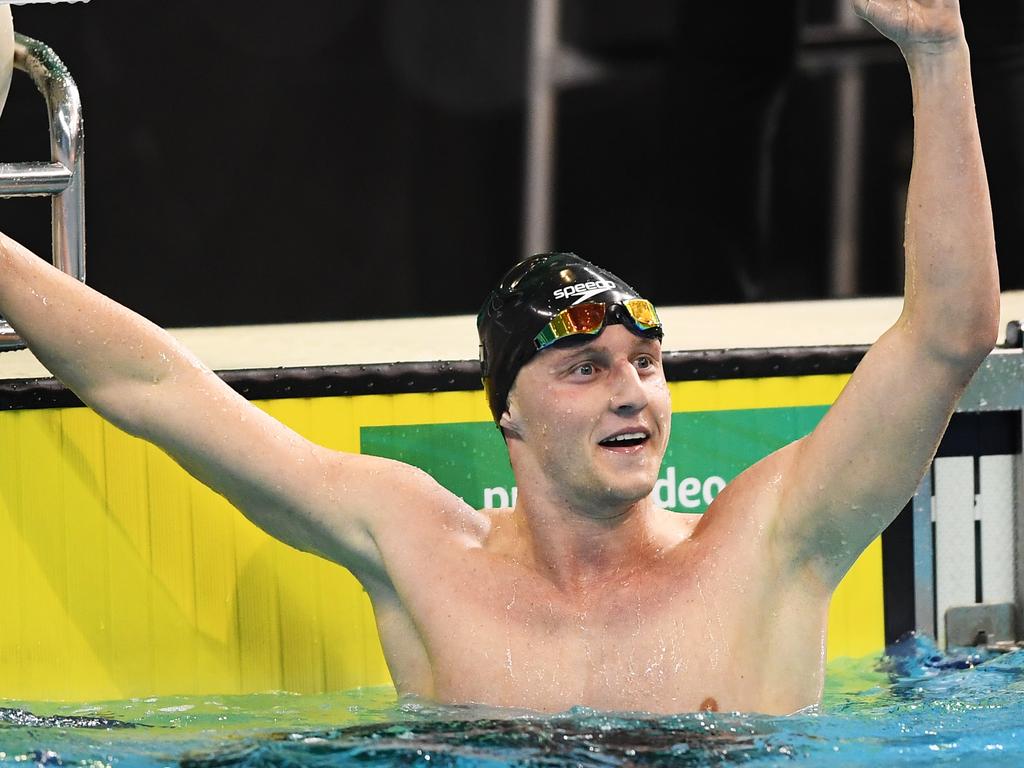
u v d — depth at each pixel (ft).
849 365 34.76
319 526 27.22
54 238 30.71
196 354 36.22
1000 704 28.32
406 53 63.00
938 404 24.34
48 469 32.30
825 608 26.53
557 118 65.05
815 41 65.41
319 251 64.08
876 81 65.72
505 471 33.73
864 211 66.95
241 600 33.04
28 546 32.27
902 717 26.84
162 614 32.81
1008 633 35.68
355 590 33.37
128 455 32.58
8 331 30.01
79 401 32.32
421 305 65.62
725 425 34.27
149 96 60.34
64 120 30.37
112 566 32.60
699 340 36.73
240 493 27.14
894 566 35.12
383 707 30.09
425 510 27.30
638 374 25.75
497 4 63.36
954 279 23.53
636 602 26.07
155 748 25.71
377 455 33.22
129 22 59.31
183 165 61.46
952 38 23.06
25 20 58.34
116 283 61.87
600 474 25.35
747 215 66.90
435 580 26.73
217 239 62.59
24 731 27.04
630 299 25.73
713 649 25.73
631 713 25.48
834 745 24.54
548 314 25.67
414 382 33.22
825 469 25.29
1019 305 43.47
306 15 61.16
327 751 24.25
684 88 65.41
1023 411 35.12
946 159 23.31
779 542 26.04
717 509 27.09
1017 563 35.58
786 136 66.28
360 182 63.93
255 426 27.07
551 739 24.32
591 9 64.23
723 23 64.59
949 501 35.22
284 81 61.82
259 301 63.72
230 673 33.04
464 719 25.49
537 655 25.91
